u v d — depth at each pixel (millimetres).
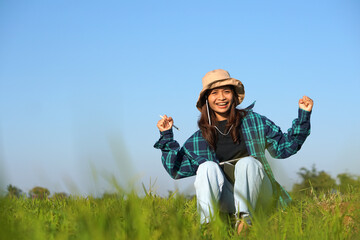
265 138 4086
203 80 4324
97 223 2092
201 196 3420
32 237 2309
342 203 3838
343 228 2971
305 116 3883
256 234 2709
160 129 4113
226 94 4180
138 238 2070
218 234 2686
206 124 4184
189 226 2854
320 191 4145
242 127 4148
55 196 4344
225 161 4059
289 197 3697
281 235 2680
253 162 3537
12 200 3471
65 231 2645
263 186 3537
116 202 2115
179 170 4172
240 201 3408
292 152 3980
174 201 2270
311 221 2908
